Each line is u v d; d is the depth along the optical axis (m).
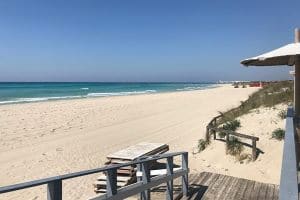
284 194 2.46
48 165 13.59
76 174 4.54
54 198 4.19
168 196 7.63
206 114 28.20
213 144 13.90
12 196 10.20
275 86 25.27
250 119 15.09
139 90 98.81
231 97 48.53
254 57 6.55
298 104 7.35
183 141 17.48
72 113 29.95
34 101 44.97
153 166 12.13
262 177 10.80
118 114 29.62
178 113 29.98
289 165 3.07
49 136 19.67
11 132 20.70
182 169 8.13
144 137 19.02
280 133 12.41
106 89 104.69
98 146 16.97
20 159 14.59
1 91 81.38
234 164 12.04
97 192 10.19
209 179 9.44
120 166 5.73
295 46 6.34
